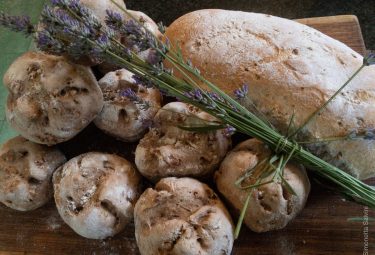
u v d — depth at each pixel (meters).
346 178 0.47
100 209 0.50
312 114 0.48
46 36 0.44
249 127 0.46
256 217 0.48
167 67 0.54
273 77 0.50
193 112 0.51
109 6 0.54
